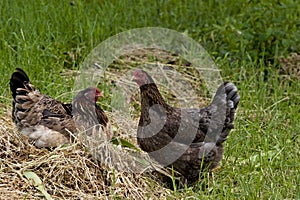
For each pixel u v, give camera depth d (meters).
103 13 26.41
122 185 16.67
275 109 21.69
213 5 27.52
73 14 25.89
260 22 24.75
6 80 21.48
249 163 18.36
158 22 26.52
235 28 24.70
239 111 21.62
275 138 19.89
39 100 18.14
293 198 16.92
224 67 24.11
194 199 16.70
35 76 22.16
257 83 23.19
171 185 18.44
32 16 25.34
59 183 16.36
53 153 17.05
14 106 18.08
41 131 17.50
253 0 26.14
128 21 26.48
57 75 22.30
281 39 24.55
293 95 22.66
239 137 19.91
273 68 24.14
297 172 18.02
